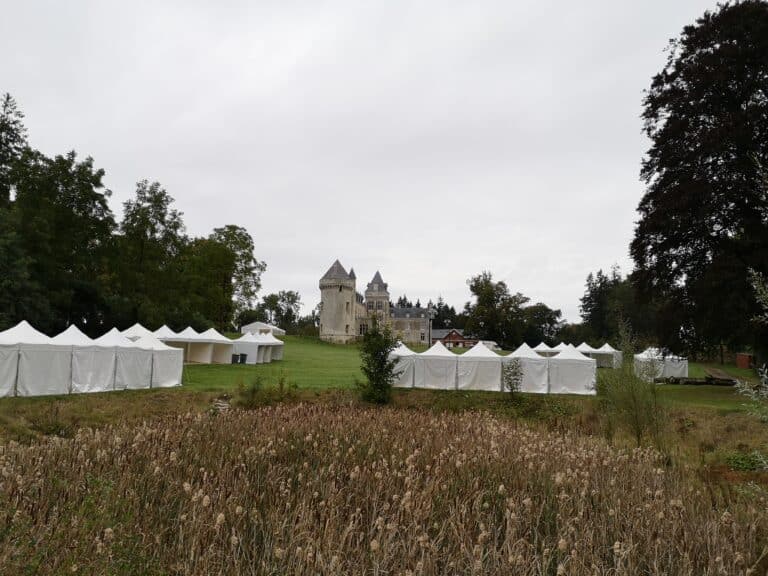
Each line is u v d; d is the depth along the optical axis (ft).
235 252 209.87
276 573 13.37
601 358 150.61
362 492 19.48
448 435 32.40
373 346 74.28
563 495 18.88
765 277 75.56
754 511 20.48
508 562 13.57
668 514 19.29
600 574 14.23
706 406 65.21
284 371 112.98
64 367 65.31
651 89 95.50
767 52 78.89
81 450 23.16
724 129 77.41
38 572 12.34
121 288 141.90
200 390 74.79
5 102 120.78
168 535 15.76
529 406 75.15
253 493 18.94
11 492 17.02
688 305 82.89
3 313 95.96
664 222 81.97
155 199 149.79
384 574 13.14
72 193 126.72
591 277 322.55
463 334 317.22
